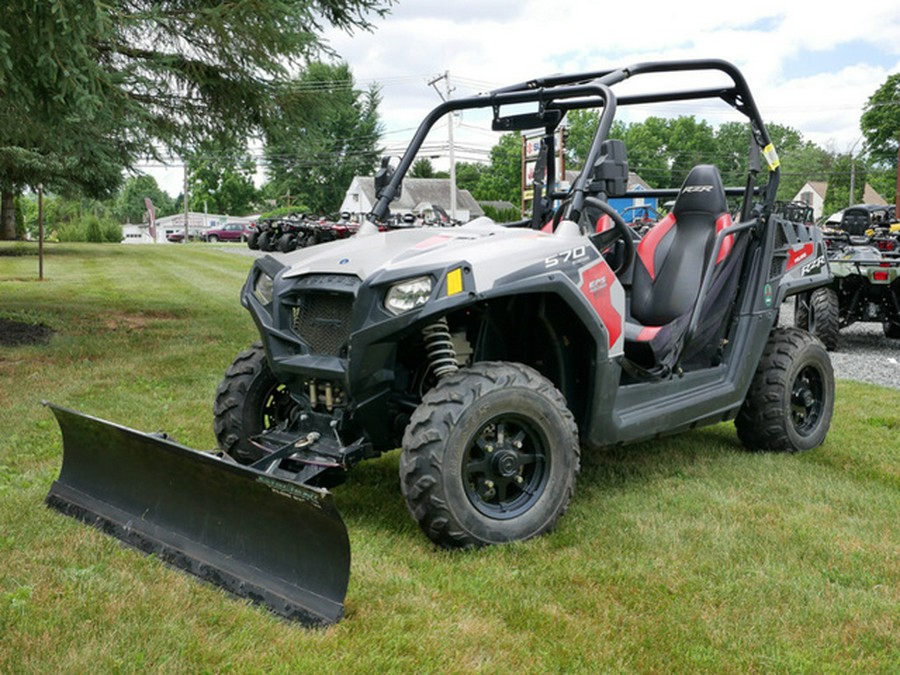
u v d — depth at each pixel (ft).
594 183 12.62
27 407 18.57
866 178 255.50
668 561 10.84
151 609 9.16
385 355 11.05
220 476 9.86
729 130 255.09
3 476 13.67
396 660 8.32
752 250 15.60
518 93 13.75
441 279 10.61
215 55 29.43
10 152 66.03
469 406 10.70
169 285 53.47
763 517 12.48
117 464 11.53
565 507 11.63
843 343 32.96
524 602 9.65
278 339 12.03
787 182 282.15
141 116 25.94
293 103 32.40
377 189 14.17
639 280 15.76
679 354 14.05
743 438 16.21
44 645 8.32
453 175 132.87
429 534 10.83
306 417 12.16
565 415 11.50
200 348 27.37
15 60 21.68
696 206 15.76
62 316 35.29
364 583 9.96
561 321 12.44
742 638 8.94
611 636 8.97
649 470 14.83
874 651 8.75
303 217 93.66
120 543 10.93
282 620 9.09
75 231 156.25
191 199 305.12
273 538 9.62
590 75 14.02
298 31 26.91
